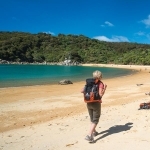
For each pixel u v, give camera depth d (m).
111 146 5.62
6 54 172.25
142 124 7.41
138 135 6.30
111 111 10.23
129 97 15.19
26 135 7.17
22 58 180.50
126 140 5.96
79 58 177.50
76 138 6.44
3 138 7.00
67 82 28.05
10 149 5.93
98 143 5.90
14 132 7.67
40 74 50.19
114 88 21.78
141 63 142.00
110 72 64.94
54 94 18.00
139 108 10.31
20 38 198.38
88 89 6.05
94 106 6.04
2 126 8.57
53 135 6.93
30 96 16.89
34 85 26.38
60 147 5.80
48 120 9.35
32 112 11.05
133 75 49.53
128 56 157.12
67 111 11.15
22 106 12.70
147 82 29.50
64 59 179.62
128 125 7.44
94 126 6.11
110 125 7.63
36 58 184.12
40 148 5.85
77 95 17.12
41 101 14.45
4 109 11.85
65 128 7.66
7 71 62.56
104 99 14.68
